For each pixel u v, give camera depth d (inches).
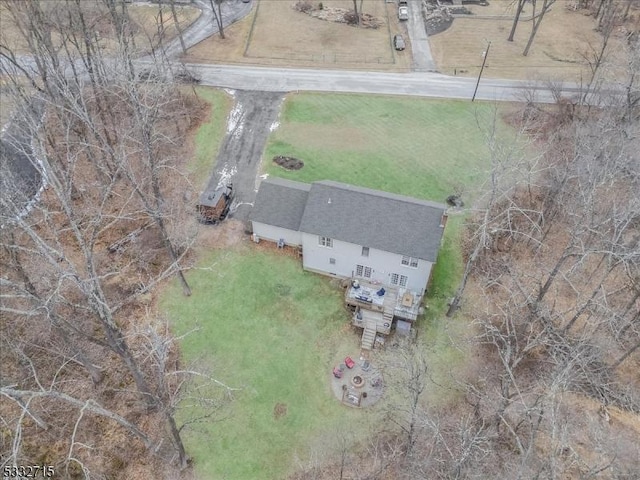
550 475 825.5
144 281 1435.8
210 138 1945.1
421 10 2829.7
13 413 1131.9
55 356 1234.0
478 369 1256.2
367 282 1435.8
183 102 2070.6
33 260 1379.2
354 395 1180.5
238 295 1414.9
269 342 1309.1
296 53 2469.2
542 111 1998.0
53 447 1085.1
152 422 1143.0
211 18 2733.8
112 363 1240.2
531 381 1193.4
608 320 1127.0
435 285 1451.8
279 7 2851.9
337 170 1814.7
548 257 1515.7
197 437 1125.1
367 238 1333.7
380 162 1852.9
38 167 1094.4
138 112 1268.5
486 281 1450.5
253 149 1900.8
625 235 1390.3
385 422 1151.6
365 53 2475.4
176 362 1259.2
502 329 1316.4
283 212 1473.9
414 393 1016.2
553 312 1218.6
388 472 1056.2
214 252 1528.1
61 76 1443.2
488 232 1349.7
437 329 1344.7
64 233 1517.0
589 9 2815.0
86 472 859.4
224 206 1640.0
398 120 2049.7
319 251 1416.1
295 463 1088.2
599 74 2113.7
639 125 1508.4
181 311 1373.0
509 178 1696.6
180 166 1811.0
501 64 2383.1
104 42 2218.3
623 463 1042.7
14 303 1318.9
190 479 1061.8
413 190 1739.7
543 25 2682.1
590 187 1233.4
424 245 1301.7
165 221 1592.0
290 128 2001.7
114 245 1517.0
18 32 2300.7
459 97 2175.2
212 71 2319.1
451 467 1010.7
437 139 1956.2
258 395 1201.4
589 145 1471.5
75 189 1632.6
